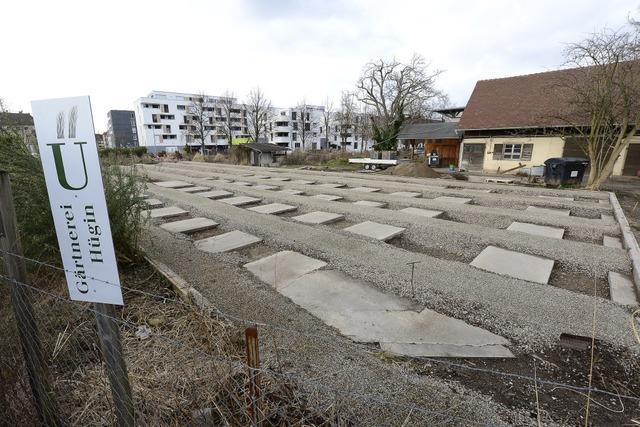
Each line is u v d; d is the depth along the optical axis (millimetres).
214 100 64250
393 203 8961
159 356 2377
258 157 27062
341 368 2426
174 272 4129
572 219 7266
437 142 26688
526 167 17922
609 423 2029
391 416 2010
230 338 2686
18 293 1786
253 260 4781
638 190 12773
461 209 8148
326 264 4539
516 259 4832
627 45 11148
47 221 3428
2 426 1828
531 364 2590
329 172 18562
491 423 1989
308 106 70500
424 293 3705
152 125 62969
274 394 2070
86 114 1333
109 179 4105
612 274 4332
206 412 1753
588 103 12016
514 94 21672
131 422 1657
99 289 1523
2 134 3494
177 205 8555
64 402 2023
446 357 2645
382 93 28797
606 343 2830
